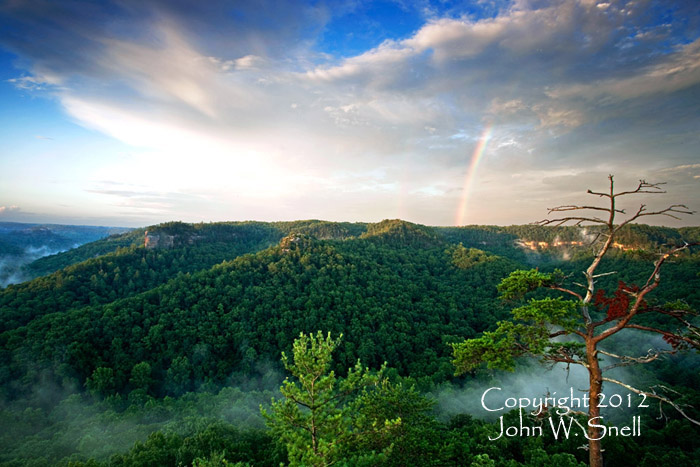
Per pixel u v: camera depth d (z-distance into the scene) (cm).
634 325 1383
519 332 1549
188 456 2792
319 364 1496
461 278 12525
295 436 1420
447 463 1895
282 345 7581
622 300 1375
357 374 1658
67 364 6356
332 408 1539
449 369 6456
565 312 1412
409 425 1970
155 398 6259
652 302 1388
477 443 2694
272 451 2805
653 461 2495
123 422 4341
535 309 1464
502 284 1686
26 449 3706
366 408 2016
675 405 1344
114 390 6191
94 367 6656
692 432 3303
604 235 1523
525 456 2420
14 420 4675
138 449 2931
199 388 6569
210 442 2916
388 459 1719
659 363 6278
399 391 2236
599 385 1450
